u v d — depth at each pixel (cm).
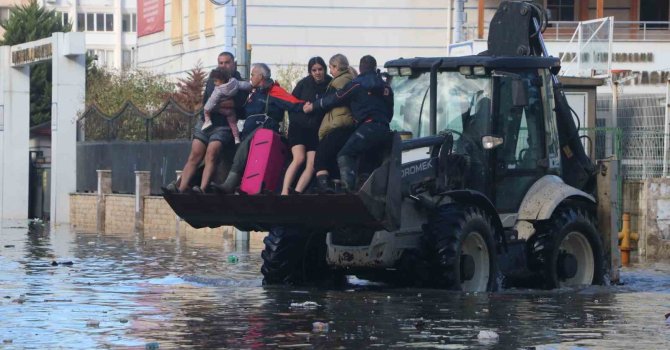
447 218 4753
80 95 12431
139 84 13425
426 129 5069
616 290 5119
